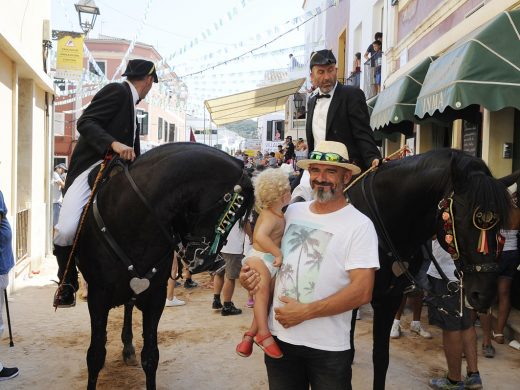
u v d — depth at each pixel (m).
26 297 7.47
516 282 6.38
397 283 3.47
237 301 7.53
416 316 5.99
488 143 7.00
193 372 4.73
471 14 7.82
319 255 2.58
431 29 9.82
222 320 6.48
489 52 5.63
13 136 7.98
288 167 4.61
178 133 40.91
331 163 2.57
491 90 5.52
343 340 2.60
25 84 9.21
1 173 7.41
